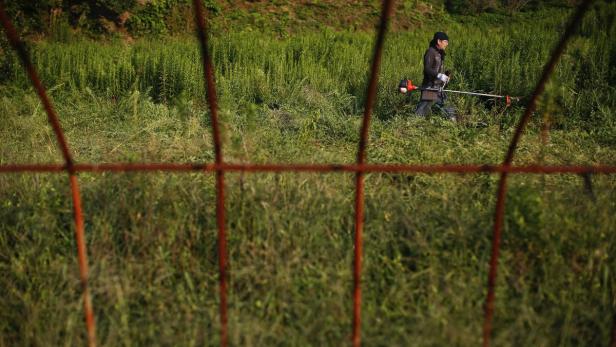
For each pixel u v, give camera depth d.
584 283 12.98
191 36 55.81
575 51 36.72
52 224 14.09
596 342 11.62
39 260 13.42
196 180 15.67
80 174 17.31
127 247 13.42
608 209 14.38
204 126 27.45
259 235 13.44
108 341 11.18
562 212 14.20
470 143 23.28
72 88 33.97
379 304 12.52
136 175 14.24
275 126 27.02
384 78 35.03
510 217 13.57
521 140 24.73
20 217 14.16
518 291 12.44
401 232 14.09
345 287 12.48
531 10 70.81
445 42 29.94
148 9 56.47
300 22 62.31
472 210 14.94
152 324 11.60
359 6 66.69
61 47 40.09
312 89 33.78
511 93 32.19
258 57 40.03
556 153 22.67
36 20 50.31
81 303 12.01
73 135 26.11
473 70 35.94
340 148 24.48
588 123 28.75
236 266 13.12
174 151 19.38
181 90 34.47
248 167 9.70
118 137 25.56
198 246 13.75
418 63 39.66
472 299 12.12
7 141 23.09
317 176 15.66
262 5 64.31
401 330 11.14
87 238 14.02
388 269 13.41
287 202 14.34
